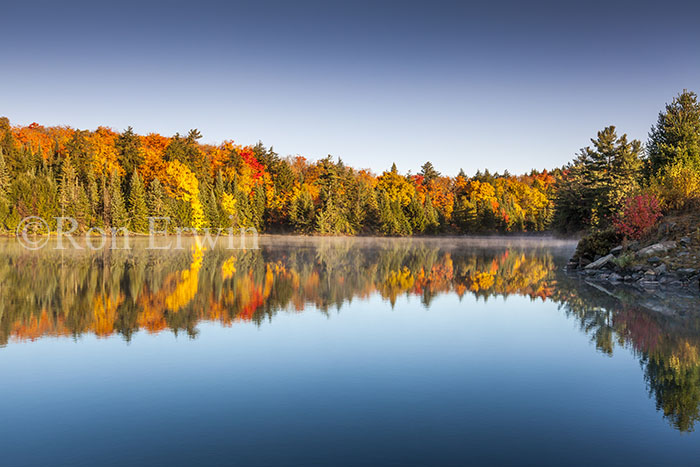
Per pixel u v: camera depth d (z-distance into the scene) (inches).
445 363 370.9
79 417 272.7
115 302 622.2
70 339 437.4
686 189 975.0
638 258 880.9
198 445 239.8
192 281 830.5
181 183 3235.7
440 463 221.8
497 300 657.0
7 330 469.1
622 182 1855.3
